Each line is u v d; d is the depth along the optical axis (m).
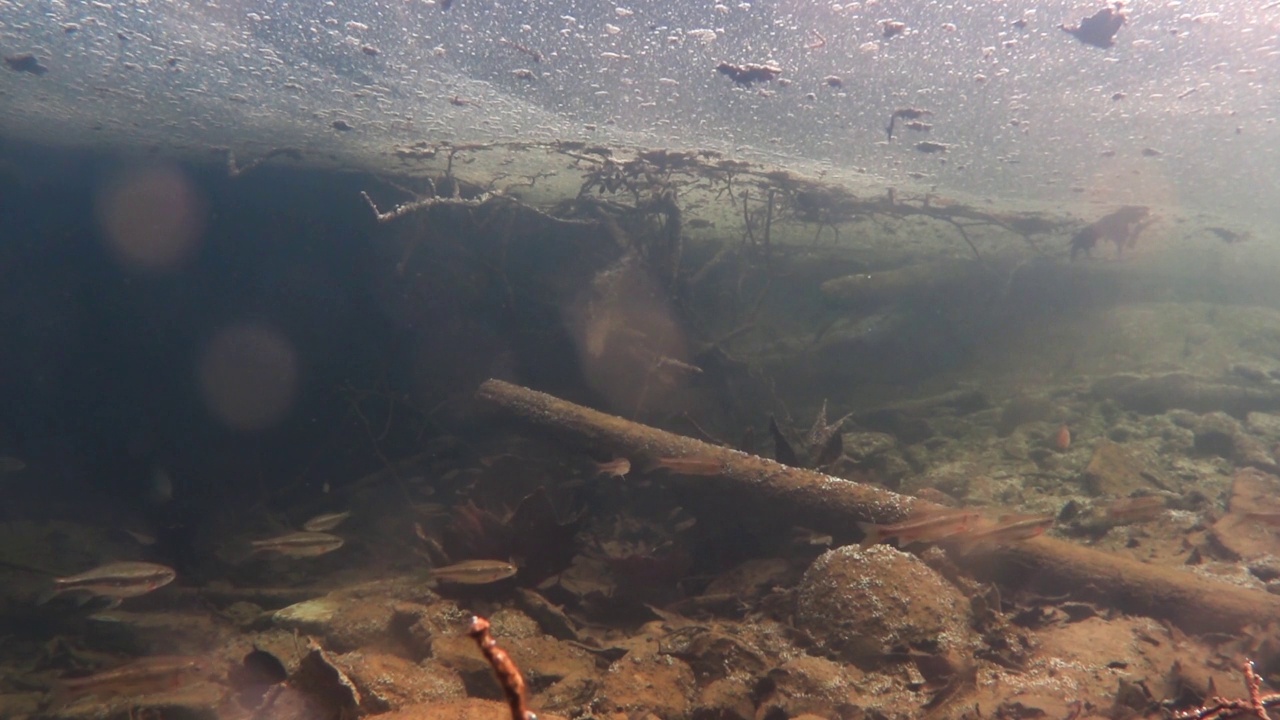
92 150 1.02
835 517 0.55
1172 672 0.38
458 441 0.96
